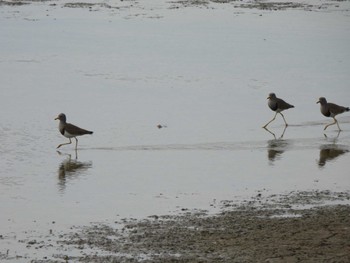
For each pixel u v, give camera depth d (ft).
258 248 52.65
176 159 82.58
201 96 118.62
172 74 135.54
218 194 68.13
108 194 68.69
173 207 63.98
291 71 140.97
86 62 144.66
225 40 173.06
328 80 133.08
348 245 53.31
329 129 99.40
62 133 88.79
